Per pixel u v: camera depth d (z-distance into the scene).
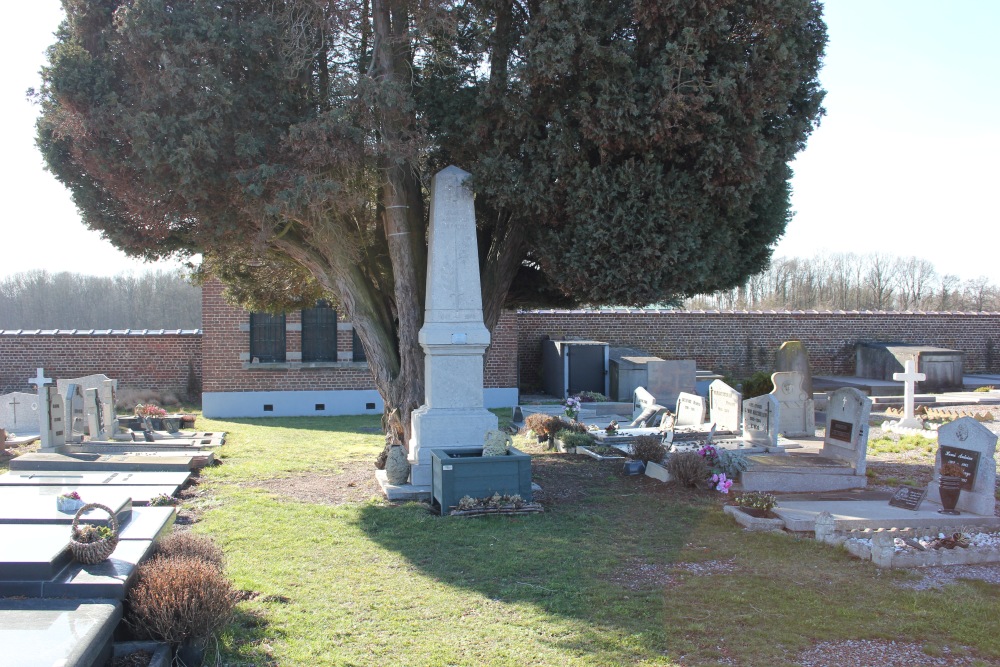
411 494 9.45
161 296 45.09
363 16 9.91
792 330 26.64
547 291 12.92
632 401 20.84
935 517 7.86
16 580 4.47
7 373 21.92
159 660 4.24
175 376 22.75
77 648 3.73
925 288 50.69
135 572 4.77
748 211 10.25
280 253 11.55
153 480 10.04
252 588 5.91
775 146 9.77
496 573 6.39
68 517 5.71
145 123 8.20
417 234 11.05
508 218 11.43
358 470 11.56
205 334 20.61
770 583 6.13
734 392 13.66
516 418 17.45
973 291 50.00
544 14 8.77
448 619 5.34
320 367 21.05
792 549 7.14
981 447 8.07
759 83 9.06
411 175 10.89
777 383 14.93
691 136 8.98
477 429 9.85
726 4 8.80
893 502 8.48
